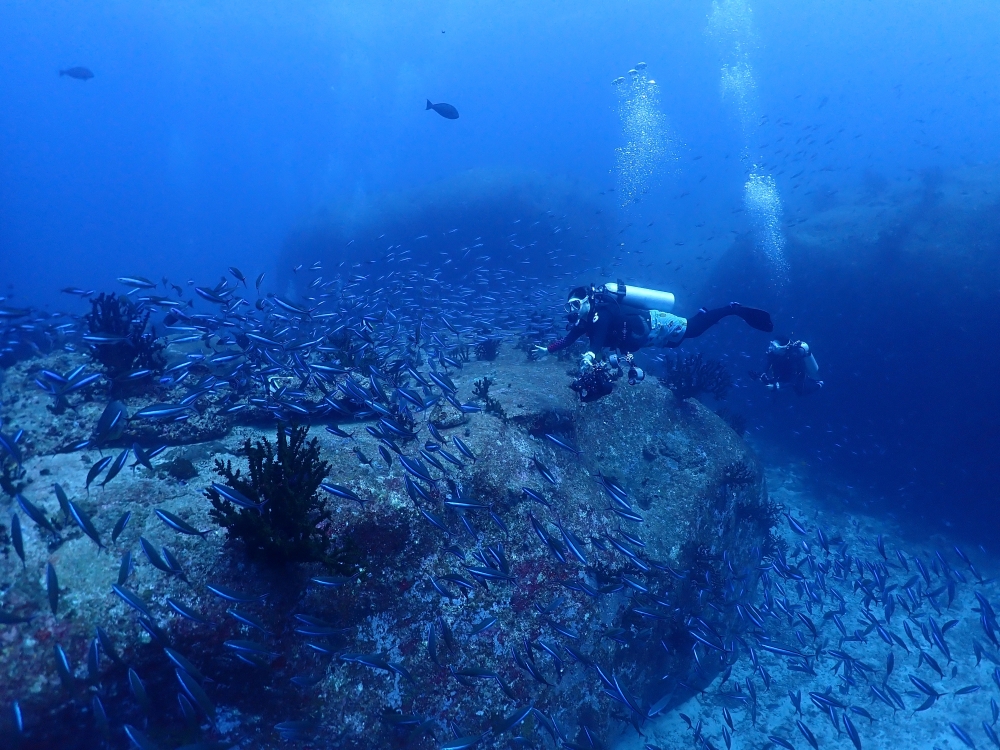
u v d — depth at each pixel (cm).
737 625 906
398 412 656
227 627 400
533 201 3222
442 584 500
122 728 357
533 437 721
